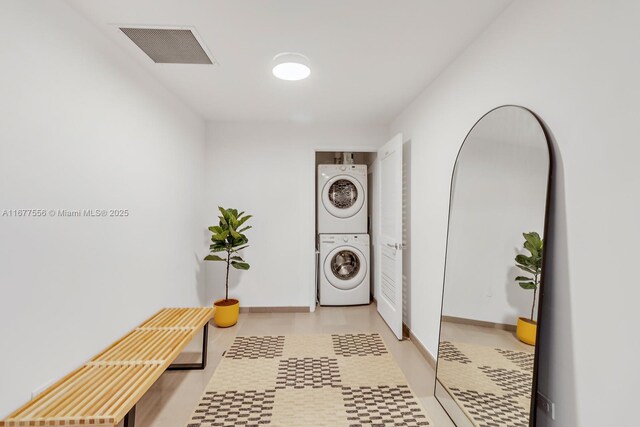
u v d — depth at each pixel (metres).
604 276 1.09
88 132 1.74
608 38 1.07
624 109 1.02
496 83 1.73
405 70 2.38
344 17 1.73
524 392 1.41
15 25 1.29
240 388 2.19
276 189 3.82
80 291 1.67
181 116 3.04
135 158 2.22
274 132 3.82
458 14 1.71
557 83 1.30
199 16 1.72
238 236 3.34
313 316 3.72
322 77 2.50
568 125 1.24
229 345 2.90
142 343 1.93
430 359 2.53
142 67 2.31
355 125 3.87
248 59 2.21
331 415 1.90
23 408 1.30
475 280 1.82
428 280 2.61
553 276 1.32
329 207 4.23
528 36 1.47
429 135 2.62
